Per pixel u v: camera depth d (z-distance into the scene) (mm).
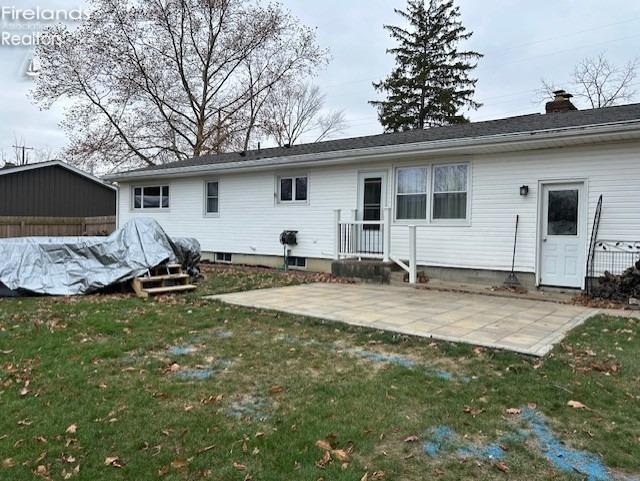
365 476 2471
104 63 21328
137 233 8930
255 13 23062
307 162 11477
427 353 4609
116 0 20656
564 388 3660
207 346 4848
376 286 9312
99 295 8031
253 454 2695
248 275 10930
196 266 10352
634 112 8641
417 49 30797
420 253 10359
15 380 3824
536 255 8859
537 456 2688
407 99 30453
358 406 3346
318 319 6051
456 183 9867
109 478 2459
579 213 8461
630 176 7898
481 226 9523
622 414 3213
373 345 4898
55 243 8312
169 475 2484
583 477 2475
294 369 4156
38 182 20062
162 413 3230
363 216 11266
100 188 22312
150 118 23344
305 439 2863
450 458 2668
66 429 2975
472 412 3248
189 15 22156
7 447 2742
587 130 7660
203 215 14672
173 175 14805
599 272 8148
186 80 23281
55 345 4793
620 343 4973
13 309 6621
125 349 4695
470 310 6746
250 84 24984
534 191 8891
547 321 6027
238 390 3670
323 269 11953
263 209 13219
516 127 9375
